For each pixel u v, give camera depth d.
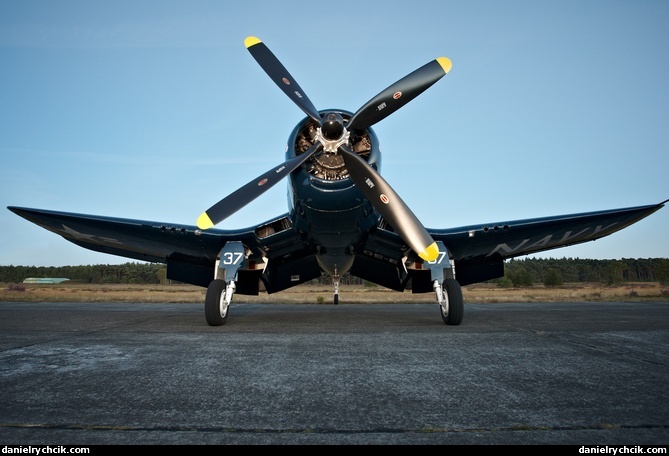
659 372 3.40
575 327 6.57
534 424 2.22
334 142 5.97
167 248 9.30
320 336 5.45
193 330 6.20
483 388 2.93
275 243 8.28
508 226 8.13
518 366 3.61
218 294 6.89
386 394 2.79
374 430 2.15
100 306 13.86
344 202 6.34
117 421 2.30
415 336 5.43
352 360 3.86
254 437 2.06
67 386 3.01
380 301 18.02
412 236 5.89
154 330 6.21
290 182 6.66
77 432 2.14
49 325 7.03
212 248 8.80
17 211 8.26
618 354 4.16
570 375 3.30
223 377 3.26
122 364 3.73
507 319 8.09
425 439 2.03
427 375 3.30
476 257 9.81
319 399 2.68
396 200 5.94
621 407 2.50
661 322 7.46
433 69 6.48
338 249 7.76
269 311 11.13
